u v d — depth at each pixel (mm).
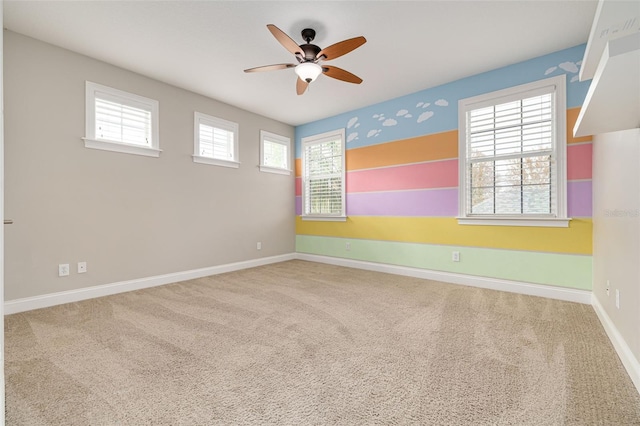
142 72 3365
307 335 2150
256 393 1487
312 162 5254
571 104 2891
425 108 3844
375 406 1388
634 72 1066
